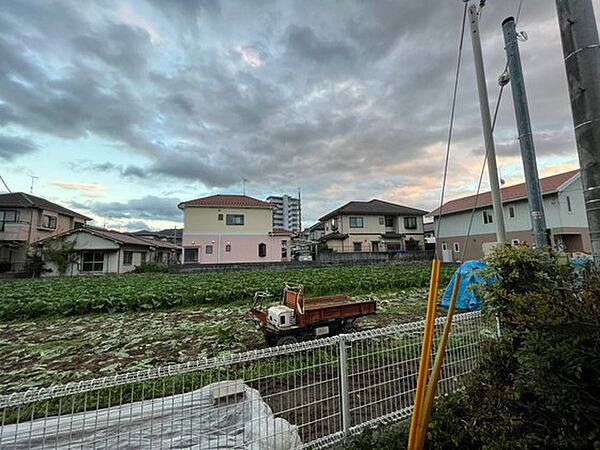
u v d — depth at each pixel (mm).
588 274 1925
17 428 1774
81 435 1873
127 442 1920
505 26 4371
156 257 29016
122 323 7520
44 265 21391
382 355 3186
